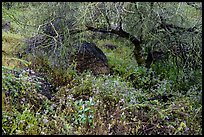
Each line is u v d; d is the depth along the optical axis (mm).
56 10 5867
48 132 3914
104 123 4223
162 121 4406
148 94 5410
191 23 5910
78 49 6445
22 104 4297
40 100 4492
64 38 5992
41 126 3992
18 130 3791
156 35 6160
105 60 6762
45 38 6121
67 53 6059
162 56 6840
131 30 6488
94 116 4301
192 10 5828
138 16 6023
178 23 6047
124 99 4773
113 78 5836
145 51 6781
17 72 4695
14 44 6262
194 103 4910
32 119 4008
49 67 5848
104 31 6395
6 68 4305
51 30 6074
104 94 4898
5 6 6230
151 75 6469
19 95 4320
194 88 5625
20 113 4117
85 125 4176
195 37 5910
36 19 6086
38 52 6070
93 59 6500
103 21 6160
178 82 6133
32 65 5785
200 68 6152
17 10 6262
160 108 4762
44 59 5965
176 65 6457
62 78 5664
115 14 5914
